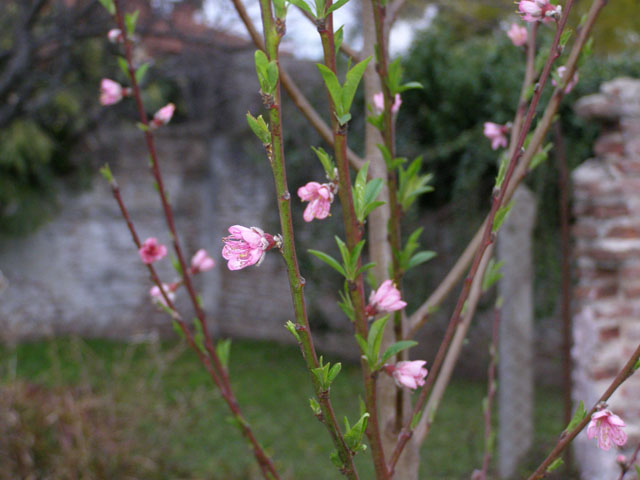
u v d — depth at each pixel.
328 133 1.14
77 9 5.30
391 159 0.92
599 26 5.51
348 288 0.81
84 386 3.80
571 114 4.85
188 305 9.36
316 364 0.69
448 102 5.66
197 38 5.64
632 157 3.00
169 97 8.83
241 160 9.02
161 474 3.88
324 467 4.38
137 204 8.95
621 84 3.02
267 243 0.66
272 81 0.63
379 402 1.10
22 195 7.74
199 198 9.54
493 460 4.09
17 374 5.64
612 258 3.01
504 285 3.53
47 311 8.20
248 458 4.50
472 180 5.47
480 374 6.45
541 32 2.74
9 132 7.12
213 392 5.21
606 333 3.07
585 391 3.23
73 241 8.47
